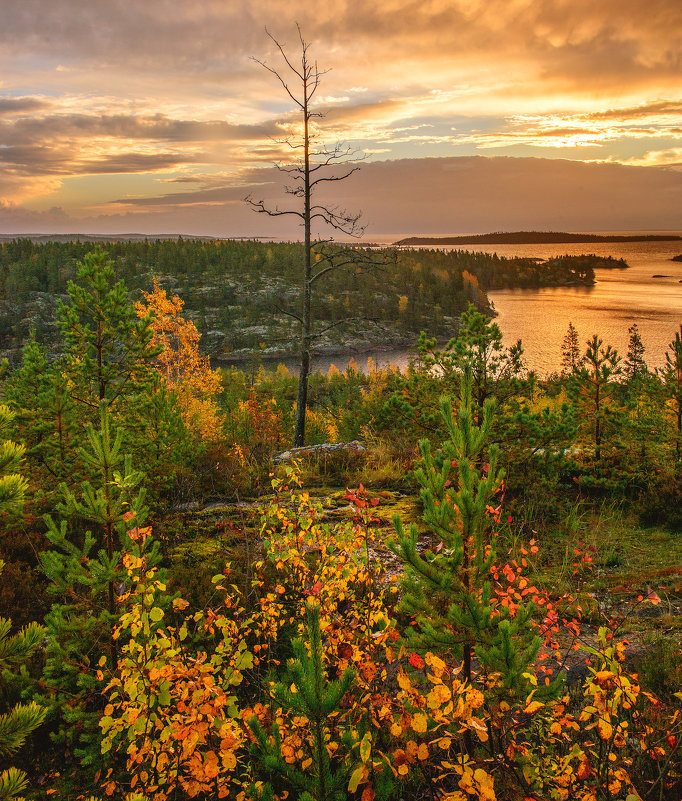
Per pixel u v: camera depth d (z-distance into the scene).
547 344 129.12
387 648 3.37
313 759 2.63
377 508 8.95
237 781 3.07
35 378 10.77
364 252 17.83
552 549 7.46
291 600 5.51
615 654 3.52
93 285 9.77
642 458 10.34
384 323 182.00
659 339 132.12
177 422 10.32
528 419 8.69
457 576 3.23
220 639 5.00
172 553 7.06
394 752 2.70
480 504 3.23
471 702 2.69
